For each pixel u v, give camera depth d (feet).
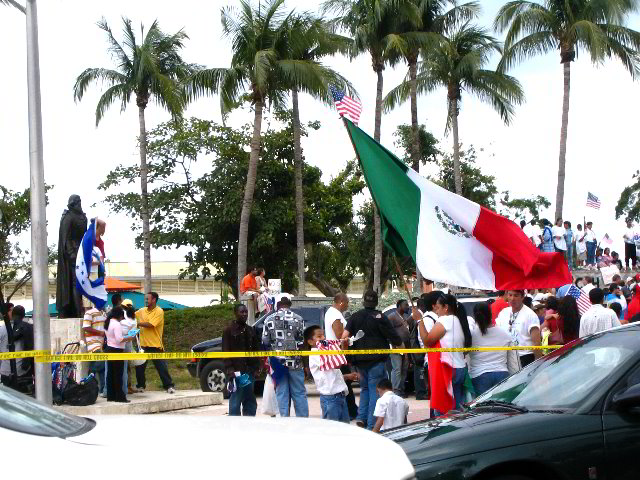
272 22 103.24
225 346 39.55
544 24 119.55
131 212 131.13
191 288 194.59
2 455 9.56
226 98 104.78
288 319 39.27
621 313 49.55
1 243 129.39
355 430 12.34
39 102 33.63
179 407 49.03
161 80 111.24
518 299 34.55
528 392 21.34
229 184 128.77
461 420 20.35
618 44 118.21
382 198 33.55
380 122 115.55
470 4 118.62
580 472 18.57
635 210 196.34
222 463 10.11
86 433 11.32
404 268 149.89
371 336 37.88
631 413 19.12
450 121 131.85
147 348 51.96
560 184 123.44
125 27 115.03
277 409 39.96
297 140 120.47
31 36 33.60
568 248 105.81
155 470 9.77
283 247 136.77
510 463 18.47
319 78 100.48
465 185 152.05
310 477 9.98
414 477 10.89
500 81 122.83
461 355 31.48
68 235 52.21
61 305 52.13
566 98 121.70
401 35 112.88
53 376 43.70
